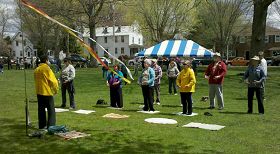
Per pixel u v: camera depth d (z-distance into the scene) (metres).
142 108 13.00
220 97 12.95
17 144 7.79
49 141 8.04
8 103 14.27
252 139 8.34
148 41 62.25
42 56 8.94
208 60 56.25
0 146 7.63
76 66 45.03
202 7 51.41
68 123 10.07
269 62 55.72
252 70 11.88
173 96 17.03
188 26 50.69
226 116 11.42
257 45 26.20
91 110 12.61
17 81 25.50
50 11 39.44
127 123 10.15
